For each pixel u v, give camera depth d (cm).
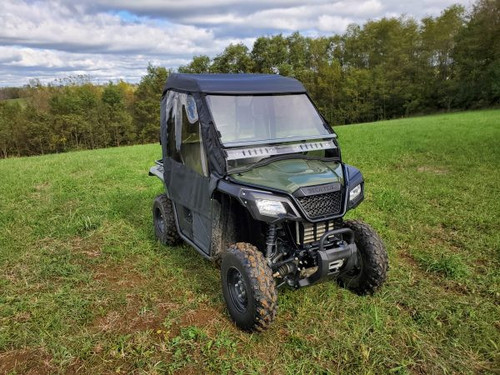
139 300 439
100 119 5622
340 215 366
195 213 465
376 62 5941
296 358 345
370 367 328
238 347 358
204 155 418
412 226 634
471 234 591
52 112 5547
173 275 488
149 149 2045
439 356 342
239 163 392
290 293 432
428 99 5188
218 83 440
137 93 6109
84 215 720
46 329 386
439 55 5209
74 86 6353
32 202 843
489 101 4581
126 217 714
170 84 503
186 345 360
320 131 445
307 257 371
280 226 379
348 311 401
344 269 374
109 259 544
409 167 1112
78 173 1209
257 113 434
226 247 426
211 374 328
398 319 388
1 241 608
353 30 6219
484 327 374
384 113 5622
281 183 362
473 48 4562
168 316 402
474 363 335
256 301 346
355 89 5578
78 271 507
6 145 5216
